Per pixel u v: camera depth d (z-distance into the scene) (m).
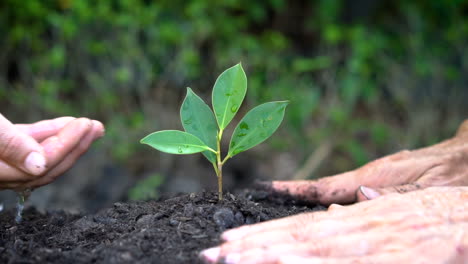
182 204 0.77
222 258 0.66
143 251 0.69
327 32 1.76
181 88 1.83
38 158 0.72
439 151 0.85
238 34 1.86
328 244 0.66
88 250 0.71
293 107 1.73
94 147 1.51
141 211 0.77
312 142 1.71
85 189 1.40
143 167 1.59
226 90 0.74
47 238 0.74
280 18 2.01
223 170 1.56
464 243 0.66
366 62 1.84
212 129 0.75
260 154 1.64
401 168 0.83
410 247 0.66
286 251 0.66
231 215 0.73
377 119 1.88
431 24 1.92
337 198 0.83
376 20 1.98
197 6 1.72
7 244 0.72
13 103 1.71
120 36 1.71
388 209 0.71
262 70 1.84
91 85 1.76
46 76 1.73
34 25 1.70
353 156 1.70
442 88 1.91
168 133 0.73
